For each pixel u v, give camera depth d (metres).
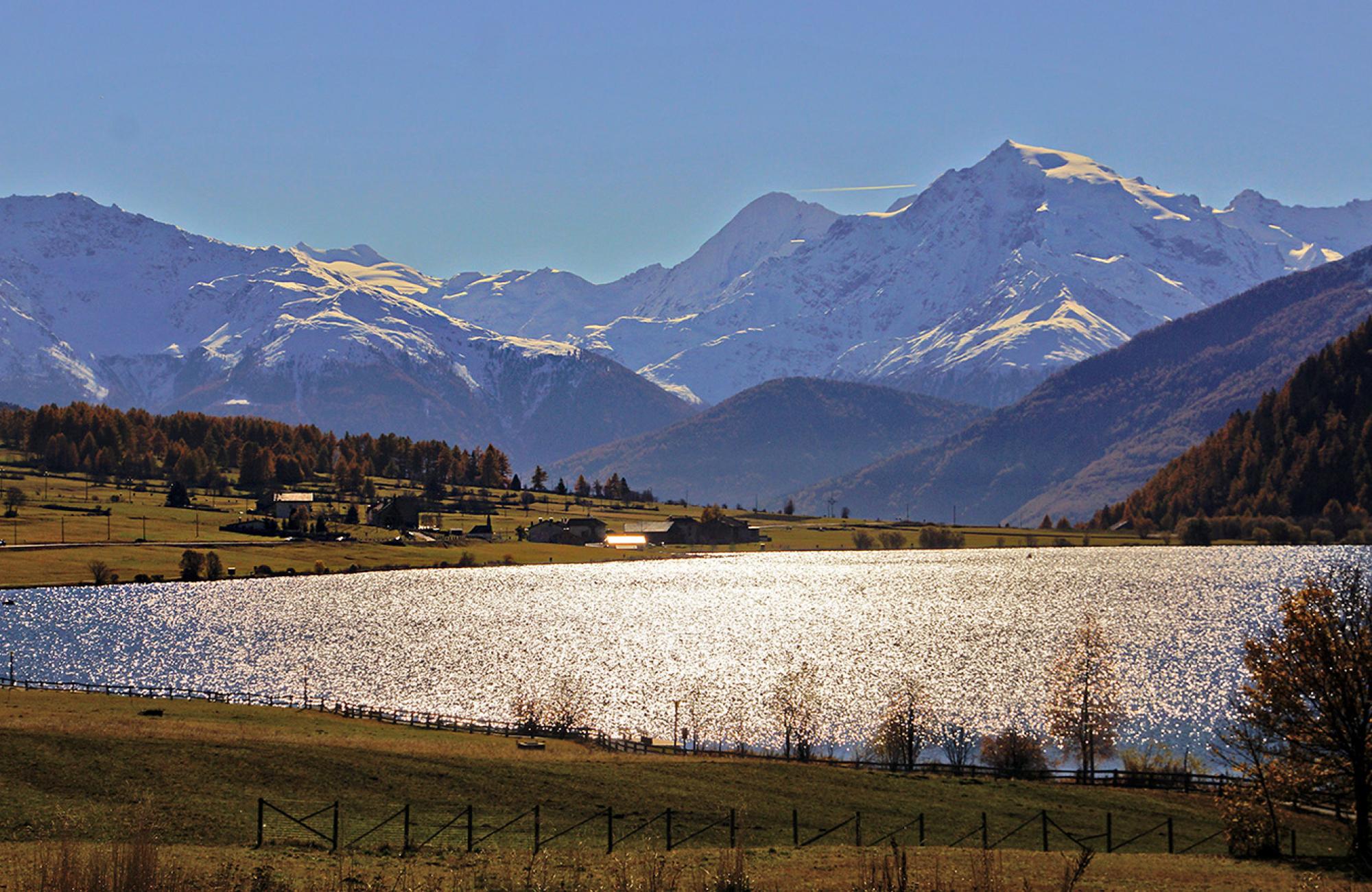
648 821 57.00
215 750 67.00
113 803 56.53
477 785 64.50
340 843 51.84
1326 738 53.22
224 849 48.41
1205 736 110.62
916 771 80.06
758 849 52.06
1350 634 53.44
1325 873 48.75
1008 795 71.31
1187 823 65.94
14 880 36.69
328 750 69.50
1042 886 44.47
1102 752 97.69
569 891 41.34
